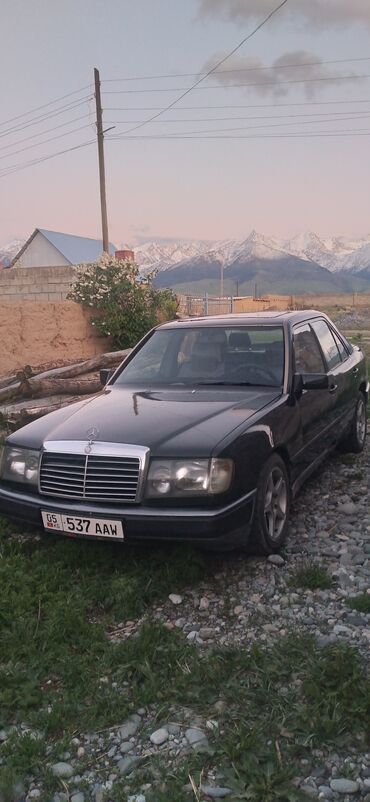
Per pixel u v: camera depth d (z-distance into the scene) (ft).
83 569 14.56
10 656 11.49
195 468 13.57
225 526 13.55
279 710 9.87
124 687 10.75
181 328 19.86
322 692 10.08
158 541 13.78
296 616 12.66
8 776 8.75
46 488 14.64
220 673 10.72
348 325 147.95
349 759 8.98
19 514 14.92
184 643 11.75
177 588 13.87
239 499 13.94
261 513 14.66
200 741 9.41
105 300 49.26
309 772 8.83
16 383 34.24
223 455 13.69
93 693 10.50
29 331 46.03
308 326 20.80
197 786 8.61
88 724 9.84
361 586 13.78
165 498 13.62
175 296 60.49
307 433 18.04
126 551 15.16
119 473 13.85
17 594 13.46
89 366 36.22
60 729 9.86
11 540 16.37
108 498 13.92
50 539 16.20
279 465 15.79
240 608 13.06
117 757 9.27
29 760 9.12
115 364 37.37
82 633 12.22
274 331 18.75
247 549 15.03
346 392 22.49
